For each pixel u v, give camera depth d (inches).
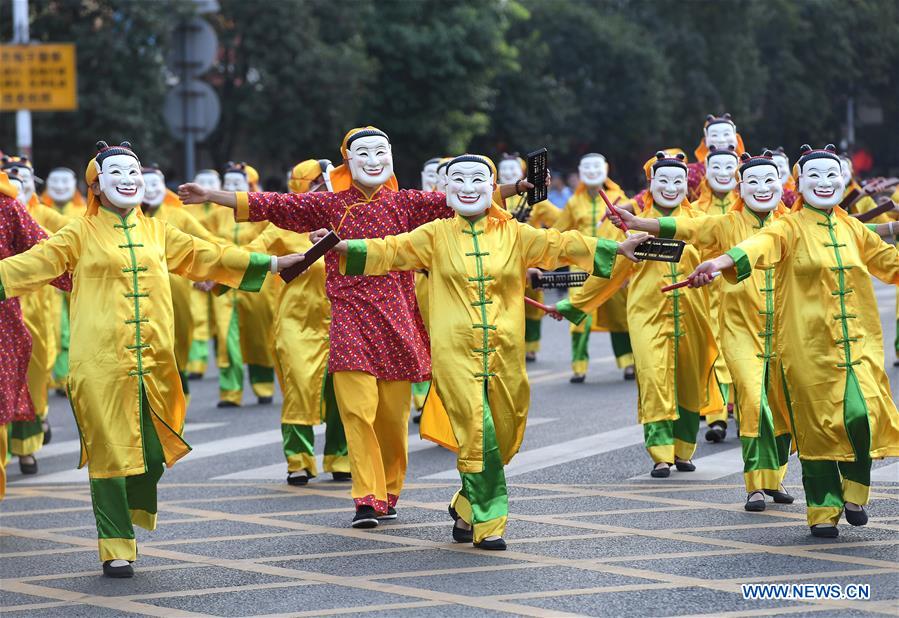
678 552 494.6
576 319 636.7
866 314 513.3
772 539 510.0
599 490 614.9
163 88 1806.1
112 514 490.6
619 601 433.4
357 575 479.2
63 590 474.6
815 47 3565.5
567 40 2864.2
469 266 515.2
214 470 701.3
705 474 645.3
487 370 512.4
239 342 918.4
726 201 706.8
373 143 568.1
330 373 565.0
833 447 504.4
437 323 517.0
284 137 2094.0
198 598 458.0
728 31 3149.6
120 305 496.4
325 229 553.9
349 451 560.7
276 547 526.9
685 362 649.0
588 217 1012.5
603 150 3041.3
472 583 461.7
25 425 711.7
